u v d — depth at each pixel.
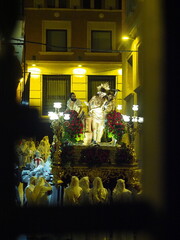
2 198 7.98
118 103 29.16
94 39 30.11
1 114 11.91
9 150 10.85
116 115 18.25
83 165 17.02
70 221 7.88
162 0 11.93
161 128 10.64
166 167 9.84
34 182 13.87
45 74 29.58
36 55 29.64
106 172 17.02
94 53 29.84
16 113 12.66
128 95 22.95
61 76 29.69
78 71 29.70
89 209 7.98
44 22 29.80
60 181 16.67
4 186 9.12
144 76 13.12
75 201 13.25
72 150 17.09
